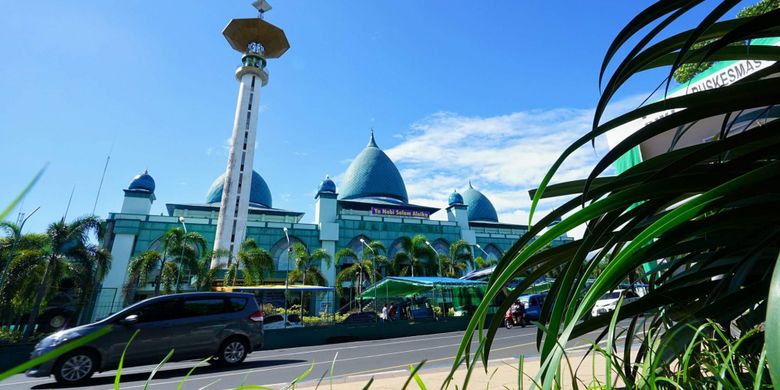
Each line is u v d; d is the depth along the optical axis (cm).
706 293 115
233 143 3575
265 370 784
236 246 3322
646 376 97
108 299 3200
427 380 492
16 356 1205
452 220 5172
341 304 3884
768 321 55
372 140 6500
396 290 3073
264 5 4094
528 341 1179
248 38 3978
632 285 143
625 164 608
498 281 103
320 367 812
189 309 827
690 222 99
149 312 789
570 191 146
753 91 89
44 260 2005
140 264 2514
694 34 96
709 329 105
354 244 4325
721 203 86
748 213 97
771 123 93
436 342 1377
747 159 95
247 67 3812
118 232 3628
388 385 479
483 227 5912
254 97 3806
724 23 123
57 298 2831
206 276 2628
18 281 1902
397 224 4584
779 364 50
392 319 2478
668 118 94
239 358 848
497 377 469
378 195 5719
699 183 97
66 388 659
